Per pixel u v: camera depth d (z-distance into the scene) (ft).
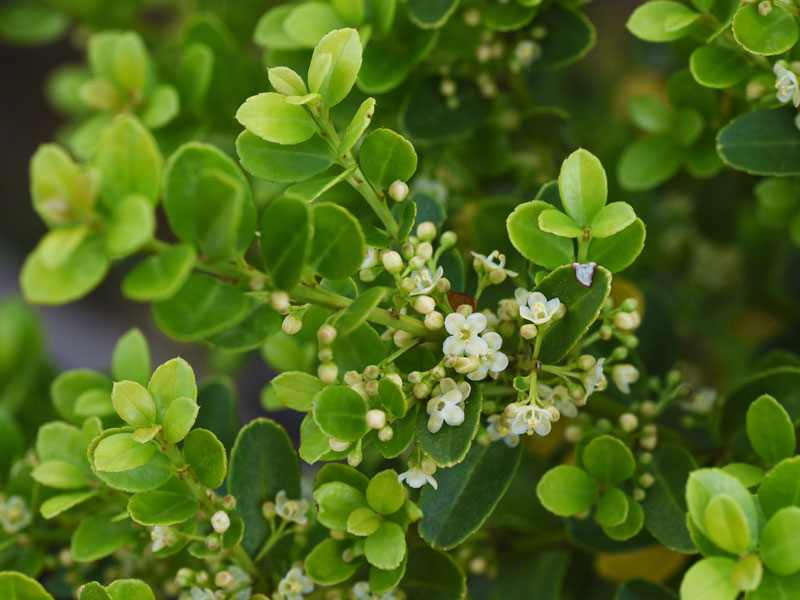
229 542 0.73
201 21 0.90
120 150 0.64
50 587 0.84
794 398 0.77
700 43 0.82
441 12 0.80
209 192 0.64
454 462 0.69
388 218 0.73
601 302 0.70
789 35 0.73
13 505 0.82
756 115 0.76
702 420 0.85
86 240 0.64
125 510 0.78
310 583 0.76
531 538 0.87
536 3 0.81
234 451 0.77
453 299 0.73
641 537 0.80
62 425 0.79
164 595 0.84
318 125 0.71
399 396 0.69
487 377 0.74
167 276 0.64
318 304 0.69
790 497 0.68
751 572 0.66
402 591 0.76
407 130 0.86
